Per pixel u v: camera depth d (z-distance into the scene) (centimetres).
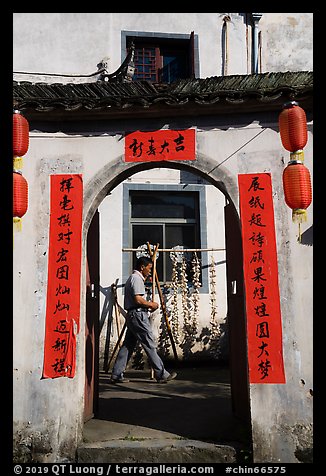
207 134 513
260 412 461
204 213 959
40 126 522
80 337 488
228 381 791
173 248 961
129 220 952
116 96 490
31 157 519
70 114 509
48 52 988
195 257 916
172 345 878
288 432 456
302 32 1045
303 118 454
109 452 459
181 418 564
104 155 517
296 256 487
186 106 496
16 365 483
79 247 501
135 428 523
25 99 493
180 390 727
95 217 604
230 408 611
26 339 488
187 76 1039
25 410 475
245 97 485
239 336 548
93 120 521
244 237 493
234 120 513
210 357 911
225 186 504
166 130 516
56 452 464
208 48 1023
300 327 474
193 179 970
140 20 1020
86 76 938
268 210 495
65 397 475
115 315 904
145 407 622
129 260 931
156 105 494
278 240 489
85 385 538
